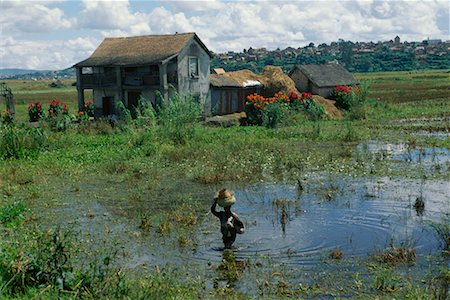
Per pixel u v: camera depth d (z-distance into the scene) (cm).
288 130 3073
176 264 952
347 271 900
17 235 1067
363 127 3212
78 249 1005
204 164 2003
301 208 1334
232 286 848
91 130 3100
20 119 4238
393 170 1817
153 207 1395
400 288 821
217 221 1240
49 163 2048
